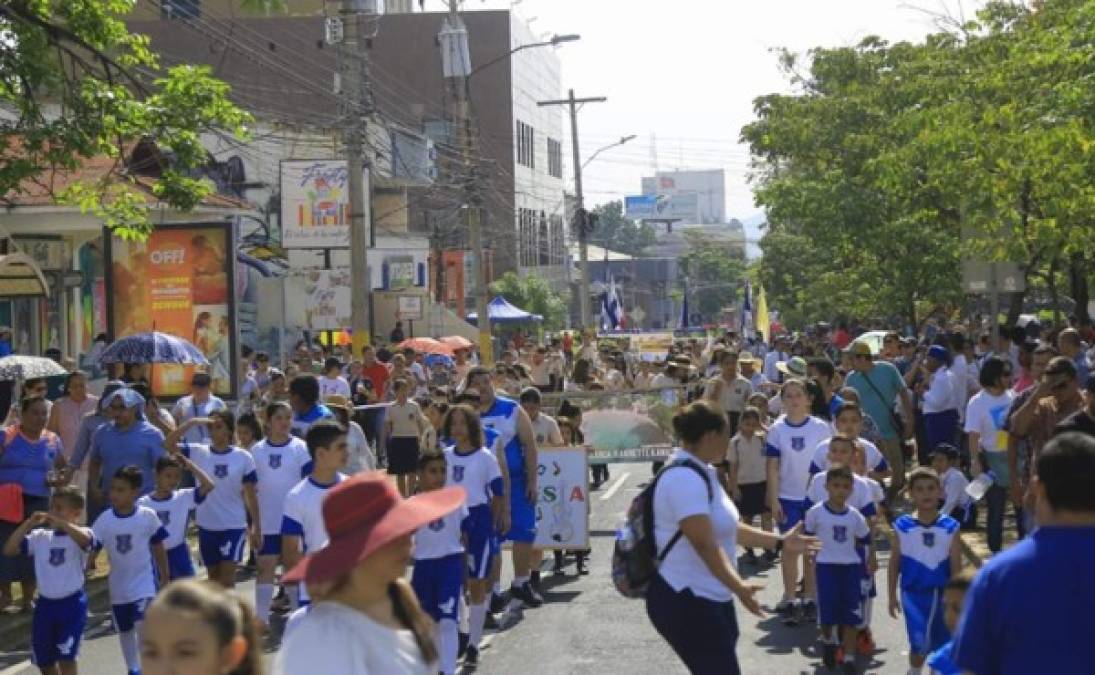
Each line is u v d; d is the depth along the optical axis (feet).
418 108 229.45
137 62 60.34
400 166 190.60
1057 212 57.77
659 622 24.31
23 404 49.24
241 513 43.29
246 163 139.44
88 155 56.70
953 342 61.11
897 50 101.24
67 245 93.30
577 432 59.62
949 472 45.27
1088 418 31.40
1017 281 64.44
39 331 91.35
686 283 236.63
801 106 103.19
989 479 31.99
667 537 24.16
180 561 39.04
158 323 75.66
